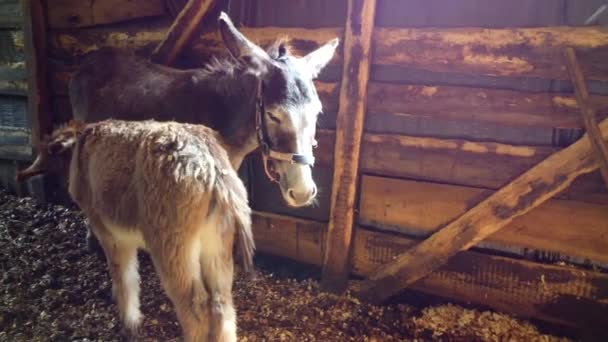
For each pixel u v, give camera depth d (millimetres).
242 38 2461
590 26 2486
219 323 2125
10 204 4512
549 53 2566
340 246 3223
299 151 2309
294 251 3516
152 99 3131
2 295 3123
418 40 2863
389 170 3109
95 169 2367
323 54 2650
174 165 2023
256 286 3365
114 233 2459
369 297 3197
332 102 3215
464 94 2816
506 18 2863
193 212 2025
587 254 2670
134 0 3783
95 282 3314
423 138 2967
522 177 2678
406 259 3053
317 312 3082
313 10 3375
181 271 2082
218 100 2893
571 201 2652
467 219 2855
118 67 3426
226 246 2168
